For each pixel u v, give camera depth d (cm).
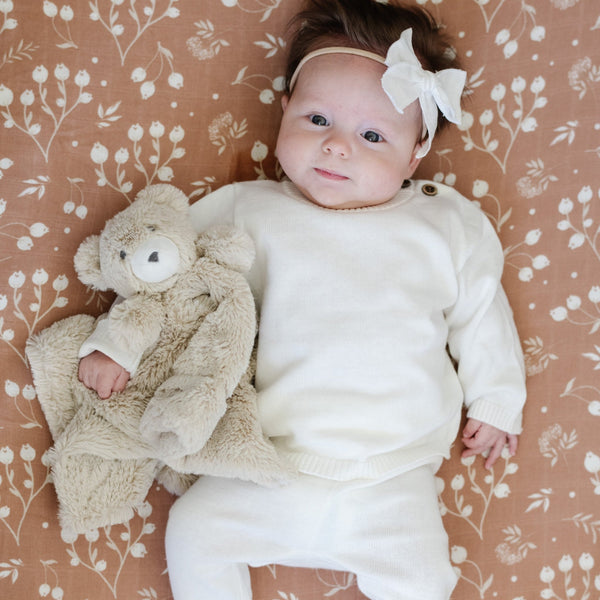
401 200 153
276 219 149
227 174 164
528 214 168
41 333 149
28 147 153
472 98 169
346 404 142
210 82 163
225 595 142
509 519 164
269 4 165
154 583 154
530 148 169
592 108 169
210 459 139
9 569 147
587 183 168
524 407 166
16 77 154
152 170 159
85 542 151
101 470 143
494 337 158
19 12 155
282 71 166
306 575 159
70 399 146
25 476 149
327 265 146
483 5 170
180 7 162
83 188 155
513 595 162
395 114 143
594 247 168
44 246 152
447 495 163
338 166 142
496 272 159
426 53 156
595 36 169
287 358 145
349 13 148
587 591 163
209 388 131
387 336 144
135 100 159
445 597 140
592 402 166
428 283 151
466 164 169
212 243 140
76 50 157
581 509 165
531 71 169
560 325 167
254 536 143
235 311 137
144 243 134
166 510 157
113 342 135
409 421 145
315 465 141
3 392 149
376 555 140
